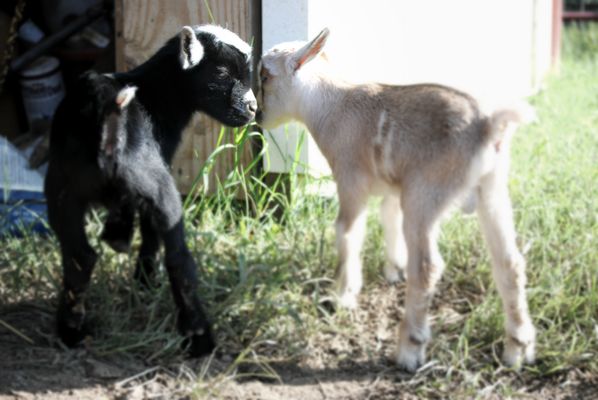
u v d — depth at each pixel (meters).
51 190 1.58
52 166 1.57
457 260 1.91
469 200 1.62
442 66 2.50
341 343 1.72
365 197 1.72
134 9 2.01
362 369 1.67
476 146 1.59
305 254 1.87
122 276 1.78
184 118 1.68
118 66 2.05
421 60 2.41
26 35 2.36
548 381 1.65
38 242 1.88
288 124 1.94
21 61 2.27
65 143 1.55
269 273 1.80
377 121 1.67
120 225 1.73
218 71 1.66
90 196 1.57
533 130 2.64
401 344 1.66
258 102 1.82
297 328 1.72
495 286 1.81
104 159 1.54
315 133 1.75
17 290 1.75
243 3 1.96
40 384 1.56
